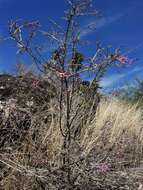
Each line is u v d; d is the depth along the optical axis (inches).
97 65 168.1
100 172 182.5
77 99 196.7
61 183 170.2
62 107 187.2
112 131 229.6
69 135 175.0
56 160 178.7
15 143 186.1
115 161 207.6
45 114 201.0
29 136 187.8
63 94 183.2
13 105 197.2
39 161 176.6
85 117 215.0
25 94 208.5
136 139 250.8
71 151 179.5
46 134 186.5
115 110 272.5
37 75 231.8
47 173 170.2
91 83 179.8
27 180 168.1
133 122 265.3
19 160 175.6
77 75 172.1
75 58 168.2
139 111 302.8
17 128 188.9
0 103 196.2
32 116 194.9
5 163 164.7
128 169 205.8
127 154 224.7
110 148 218.7
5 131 187.0
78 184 172.2
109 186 180.9
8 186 166.1
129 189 185.2
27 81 221.1
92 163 185.8
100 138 213.0
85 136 193.0
